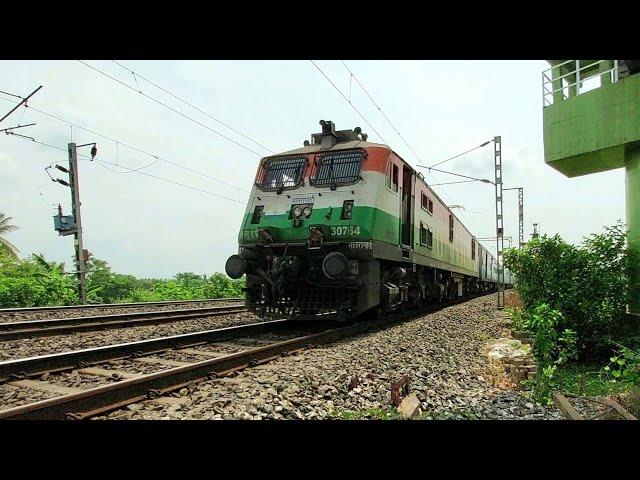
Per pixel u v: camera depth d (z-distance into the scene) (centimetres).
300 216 1040
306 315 1033
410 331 1033
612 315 895
